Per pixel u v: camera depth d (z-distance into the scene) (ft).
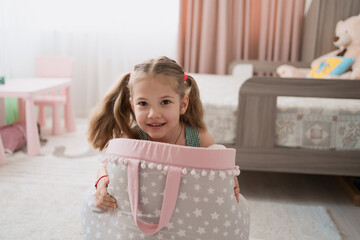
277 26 9.50
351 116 4.96
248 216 2.51
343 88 4.75
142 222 2.23
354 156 4.99
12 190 5.47
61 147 7.79
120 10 10.36
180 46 9.93
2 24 8.88
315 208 5.10
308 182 6.17
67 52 10.71
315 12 8.30
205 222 2.19
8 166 6.53
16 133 7.53
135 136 3.04
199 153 2.10
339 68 6.50
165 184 2.14
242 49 10.05
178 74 2.51
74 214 4.74
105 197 2.36
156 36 10.46
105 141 3.13
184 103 2.74
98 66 10.71
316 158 5.05
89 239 2.59
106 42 10.68
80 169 6.48
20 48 9.65
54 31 10.65
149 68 2.42
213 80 8.07
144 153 2.17
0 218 4.57
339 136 5.00
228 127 5.17
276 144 5.12
